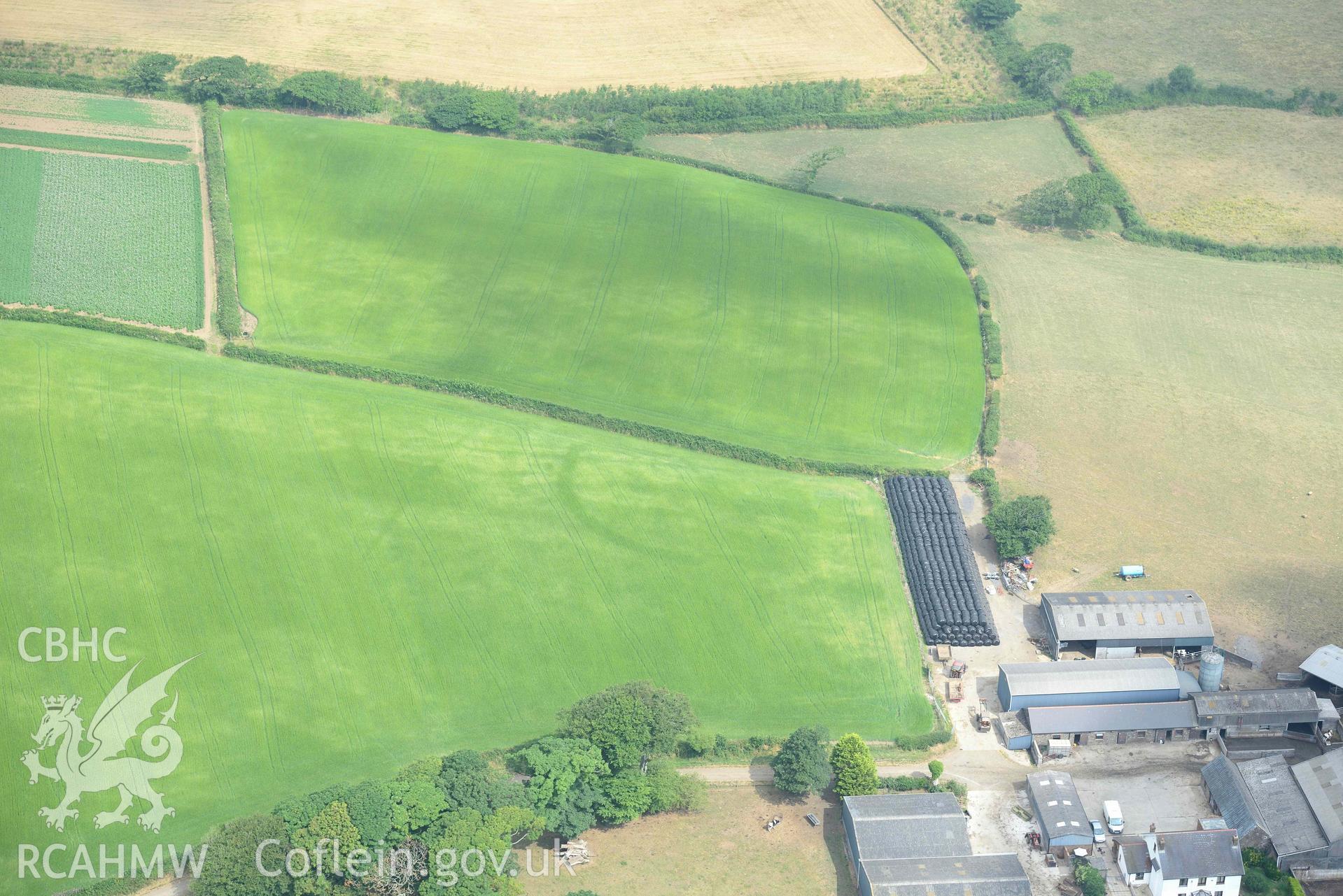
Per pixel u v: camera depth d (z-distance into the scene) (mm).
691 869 153375
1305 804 157500
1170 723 172000
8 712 171125
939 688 181125
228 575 192500
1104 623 185875
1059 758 170500
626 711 160500
